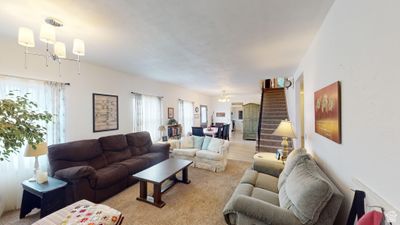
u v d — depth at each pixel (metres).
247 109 9.09
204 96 9.48
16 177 2.57
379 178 1.02
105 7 1.69
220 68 4.08
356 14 1.27
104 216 1.65
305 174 1.75
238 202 1.64
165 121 6.10
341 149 1.54
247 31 2.23
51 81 3.00
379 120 1.02
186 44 2.64
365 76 1.16
